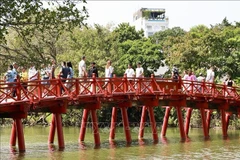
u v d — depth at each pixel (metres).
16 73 29.53
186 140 41.06
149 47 68.38
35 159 28.59
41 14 19.98
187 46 64.81
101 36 64.62
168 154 31.70
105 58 62.41
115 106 38.91
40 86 29.28
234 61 64.44
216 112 60.72
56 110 32.28
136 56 66.56
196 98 41.69
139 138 42.81
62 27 19.38
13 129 35.38
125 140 41.16
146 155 31.12
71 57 58.66
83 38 62.84
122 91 36.12
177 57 65.44
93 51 61.31
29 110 31.19
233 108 47.38
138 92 37.09
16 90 28.20
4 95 30.11
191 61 65.56
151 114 39.59
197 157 30.48
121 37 77.06
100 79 35.25
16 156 29.77
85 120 38.66
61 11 18.81
